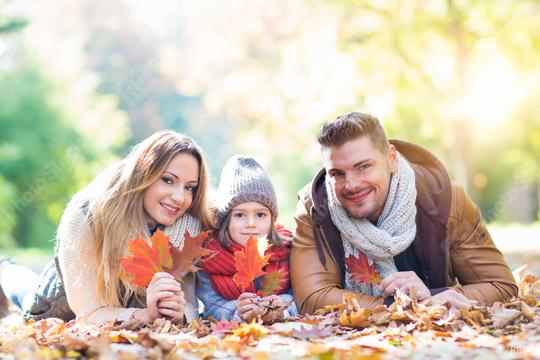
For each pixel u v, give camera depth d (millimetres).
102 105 25359
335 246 3740
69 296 3686
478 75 14664
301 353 2592
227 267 3791
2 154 21688
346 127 3457
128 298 3725
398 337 2879
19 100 22312
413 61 15297
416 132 18594
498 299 3619
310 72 15727
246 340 2846
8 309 5027
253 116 20562
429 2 14672
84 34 29906
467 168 15641
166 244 3289
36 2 26906
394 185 3625
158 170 3637
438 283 3723
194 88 24609
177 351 2670
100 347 2627
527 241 12930
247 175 3842
